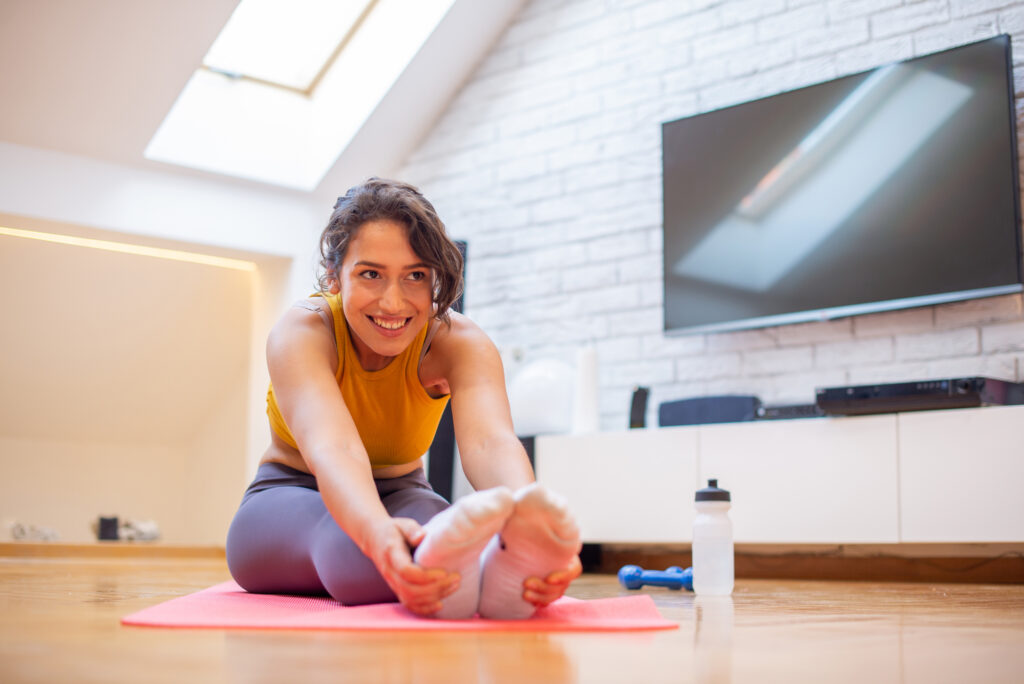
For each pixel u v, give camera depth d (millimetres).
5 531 4766
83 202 3875
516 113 4312
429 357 1559
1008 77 3039
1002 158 3029
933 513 2781
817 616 1493
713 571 2012
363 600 1331
